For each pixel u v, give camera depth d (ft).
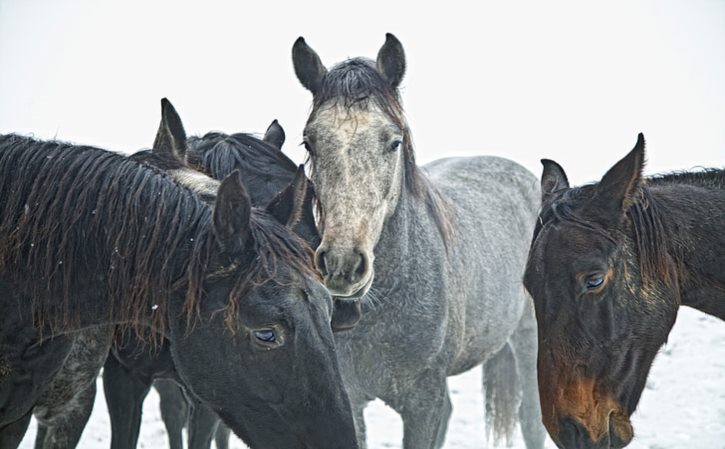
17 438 13.69
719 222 14.53
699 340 34.99
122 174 12.43
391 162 16.97
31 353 12.89
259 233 11.82
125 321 12.11
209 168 17.83
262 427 11.71
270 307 11.31
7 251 12.34
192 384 11.94
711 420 27.73
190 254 11.89
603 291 13.44
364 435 18.80
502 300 22.94
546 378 13.55
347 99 16.87
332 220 16.22
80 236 12.25
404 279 18.12
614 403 13.65
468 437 27.84
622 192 13.57
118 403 16.84
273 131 20.21
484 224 23.26
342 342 18.06
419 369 18.67
